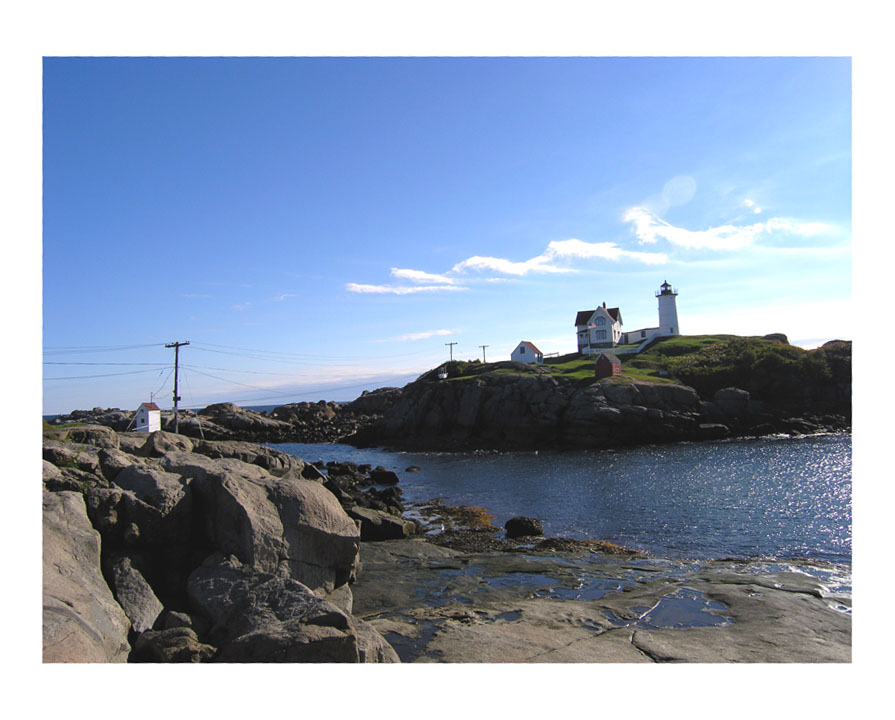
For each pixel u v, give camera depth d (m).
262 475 14.18
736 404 56.00
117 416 81.38
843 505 24.91
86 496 11.00
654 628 11.23
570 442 54.62
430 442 62.38
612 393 55.91
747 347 64.69
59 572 8.82
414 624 11.31
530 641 10.21
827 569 16.11
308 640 7.68
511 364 78.69
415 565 17.53
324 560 12.25
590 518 25.11
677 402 55.88
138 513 10.84
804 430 53.34
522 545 20.98
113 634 8.28
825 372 56.97
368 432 70.12
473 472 42.25
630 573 16.28
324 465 48.34
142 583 9.83
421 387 68.38
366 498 29.61
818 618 11.68
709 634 10.75
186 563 11.10
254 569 10.61
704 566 17.08
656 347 82.81
